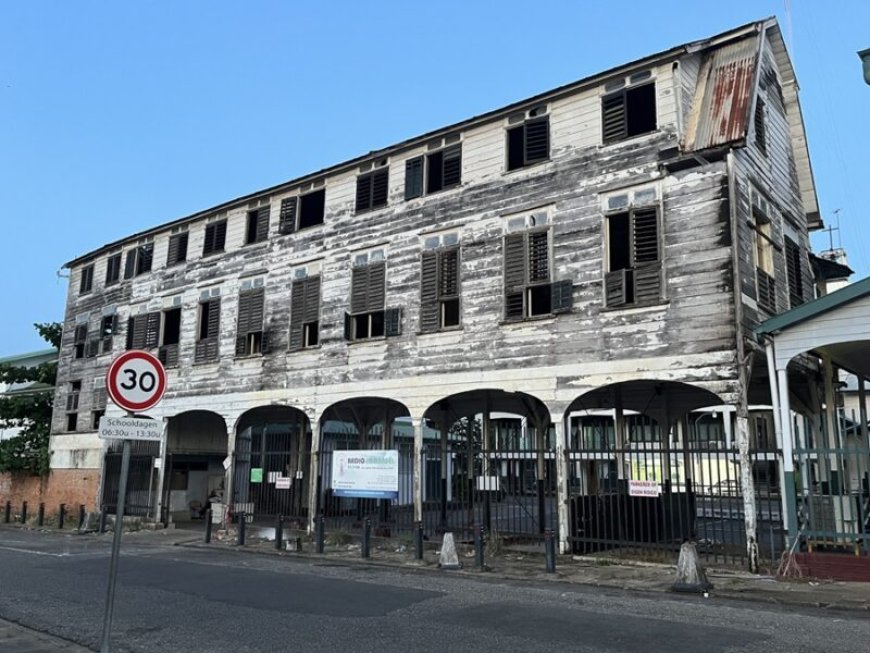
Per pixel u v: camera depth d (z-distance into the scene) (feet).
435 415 71.10
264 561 51.01
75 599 35.76
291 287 72.43
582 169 53.78
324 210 71.36
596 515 50.26
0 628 29.30
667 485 50.96
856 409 87.45
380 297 64.49
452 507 70.18
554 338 52.80
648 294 48.80
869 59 39.14
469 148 61.00
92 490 91.40
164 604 34.19
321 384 67.41
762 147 54.29
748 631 26.99
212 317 79.56
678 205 48.67
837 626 28.02
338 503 72.49
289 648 25.21
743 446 43.45
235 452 74.49
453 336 58.54
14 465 100.99
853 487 50.03
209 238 82.64
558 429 51.39
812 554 39.81
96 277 99.14
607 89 53.72
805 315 40.96
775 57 59.41
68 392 99.40
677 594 36.14
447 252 60.44
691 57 52.08
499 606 32.60
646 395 61.62
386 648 24.97
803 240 61.87
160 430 26.76
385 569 46.47
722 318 45.52
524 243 55.72
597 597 35.22
